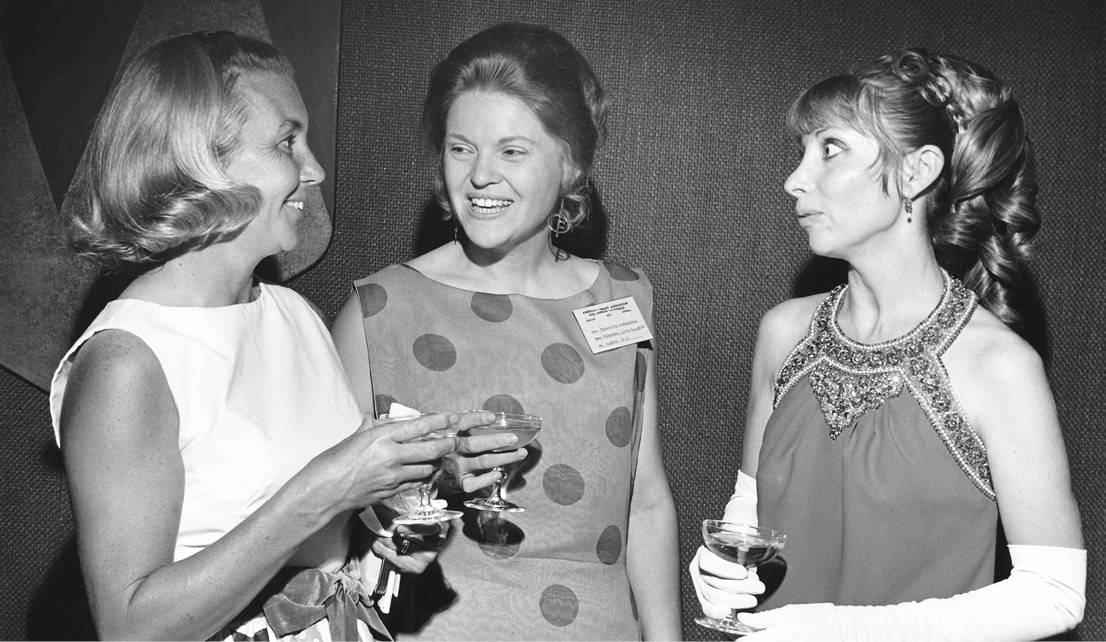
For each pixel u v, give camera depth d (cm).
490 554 193
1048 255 275
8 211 267
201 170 150
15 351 269
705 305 280
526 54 189
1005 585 171
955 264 212
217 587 140
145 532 143
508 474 195
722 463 281
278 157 159
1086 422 276
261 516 143
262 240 161
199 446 151
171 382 150
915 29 276
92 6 266
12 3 266
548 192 193
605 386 202
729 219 279
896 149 180
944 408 180
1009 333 181
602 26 278
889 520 182
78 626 278
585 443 199
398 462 145
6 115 267
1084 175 275
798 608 176
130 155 150
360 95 277
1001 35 275
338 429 170
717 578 184
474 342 200
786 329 210
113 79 266
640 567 211
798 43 278
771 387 211
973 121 183
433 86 196
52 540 278
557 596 194
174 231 149
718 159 279
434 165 204
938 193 187
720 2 278
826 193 183
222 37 161
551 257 216
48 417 276
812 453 192
